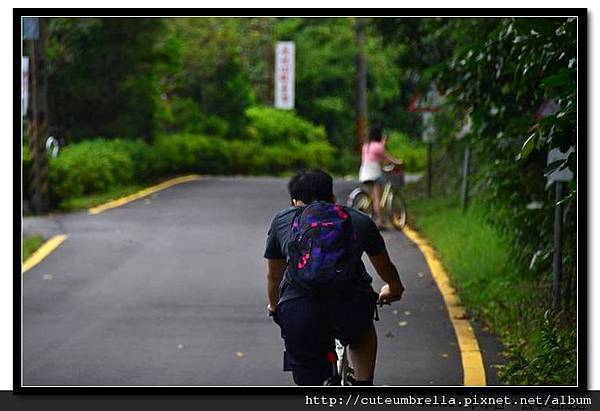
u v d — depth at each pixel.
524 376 11.93
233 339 15.20
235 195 36.00
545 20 12.51
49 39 42.88
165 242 24.34
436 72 16.11
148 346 14.75
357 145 67.56
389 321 16.05
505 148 16.83
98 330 15.73
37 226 26.59
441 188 34.50
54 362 13.82
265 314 16.89
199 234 25.62
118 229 26.33
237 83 60.09
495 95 15.95
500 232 18.88
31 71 29.70
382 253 8.97
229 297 18.25
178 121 56.56
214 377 13.09
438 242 23.42
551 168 10.95
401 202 27.50
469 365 13.30
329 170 65.88
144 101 45.25
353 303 8.59
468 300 17.09
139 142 42.94
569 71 10.97
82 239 24.53
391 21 28.39
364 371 8.94
